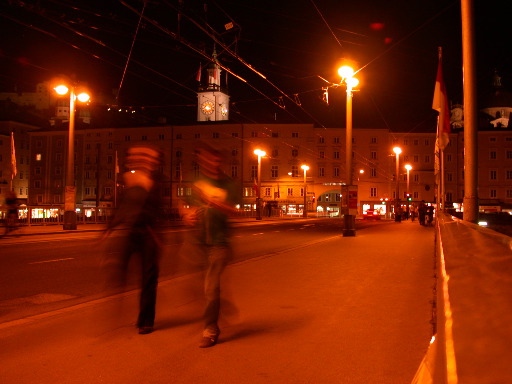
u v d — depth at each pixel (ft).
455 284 6.63
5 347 17.01
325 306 23.30
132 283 30.78
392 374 13.87
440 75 60.13
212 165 17.79
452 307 5.56
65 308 23.31
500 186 270.46
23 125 314.35
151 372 14.37
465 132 30.99
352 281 30.89
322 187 274.98
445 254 9.89
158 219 18.86
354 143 278.67
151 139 278.05
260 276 33.01
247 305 23.59
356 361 15.07
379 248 54.34
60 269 39.01
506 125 291.58
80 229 97.60
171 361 15.34
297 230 103.19
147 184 18.67
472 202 30.53
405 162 279.08
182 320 20.70
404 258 44.04
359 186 277.44
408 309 22.58
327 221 173.47
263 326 19.53
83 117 311.47
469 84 31.09
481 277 6.68
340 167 275.80
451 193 273.54
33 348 16.87
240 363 15.06
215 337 17.02
